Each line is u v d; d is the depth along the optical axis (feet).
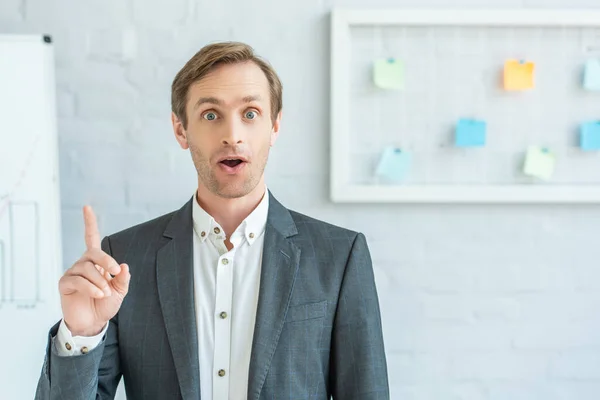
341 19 7.83
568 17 7.88
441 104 7.98
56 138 7.57
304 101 8.05
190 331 4.98
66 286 4.45
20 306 7.38
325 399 5.12
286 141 8.07
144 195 8.09
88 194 8.06
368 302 5.28
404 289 8.18
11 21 7.91
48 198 7.38
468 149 8.02
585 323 8.23
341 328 5.21
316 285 5.19
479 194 7.96
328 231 5.46
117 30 7.97
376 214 8.14
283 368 4.95
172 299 5.08
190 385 4.87
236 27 8.00
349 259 5.33
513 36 7.98
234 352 5.00
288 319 5.04
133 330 5.14
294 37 8.01
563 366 8.25
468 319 8.21
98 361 4.68
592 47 8.01
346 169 7.94
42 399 4.77
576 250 8.18
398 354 8.21
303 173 8.09
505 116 8.02
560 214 8.17
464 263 8.18
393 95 7.97
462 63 7.97
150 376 5.03
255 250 5.24
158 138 8.06
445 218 8.16
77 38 7.95
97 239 4.62
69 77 7.97
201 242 5.27
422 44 7.95
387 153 7.97
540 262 8.19
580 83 8.02
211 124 4.92
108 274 4.65
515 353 8.23
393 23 7.85
